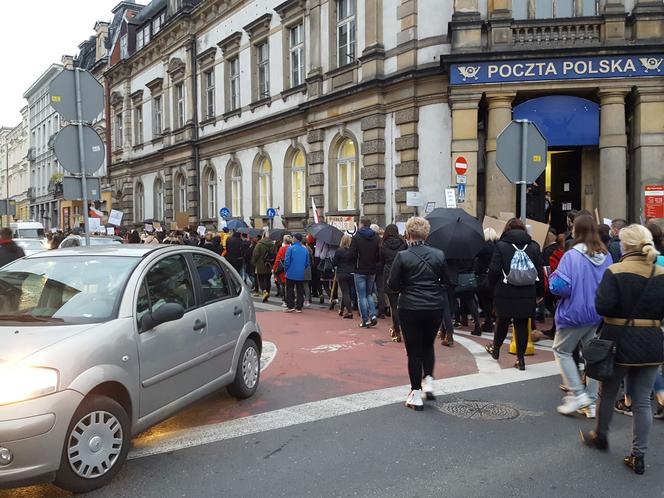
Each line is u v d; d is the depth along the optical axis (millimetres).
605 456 4461
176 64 29031
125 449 4082
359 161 17609
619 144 13375
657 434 4961
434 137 15227
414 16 15461
